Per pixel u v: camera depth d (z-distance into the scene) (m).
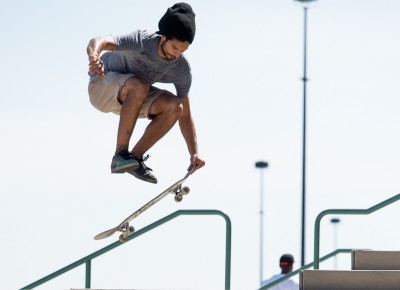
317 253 18.34
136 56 14.94
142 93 14.92
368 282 15.07
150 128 15.27
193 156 15.98
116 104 15.22
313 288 15.10
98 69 14.09
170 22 14.68
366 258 16.72
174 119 15.32
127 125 14.88
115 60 15.22
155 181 15.33
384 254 16.69
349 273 15.09
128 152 14.94
